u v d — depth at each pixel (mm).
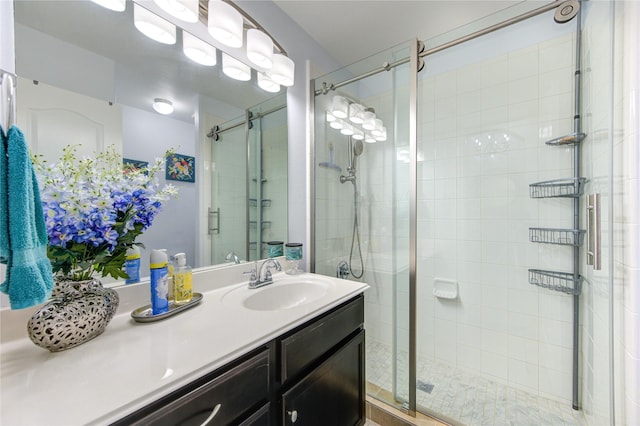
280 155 1695
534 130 1617
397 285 1662
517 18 1390
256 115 1552
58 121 857
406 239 1615
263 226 1600
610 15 1009
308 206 1878
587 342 1411
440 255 1938
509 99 1690
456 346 1874
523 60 1641
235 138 1450
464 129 1841
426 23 1781
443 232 1927
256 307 1183
